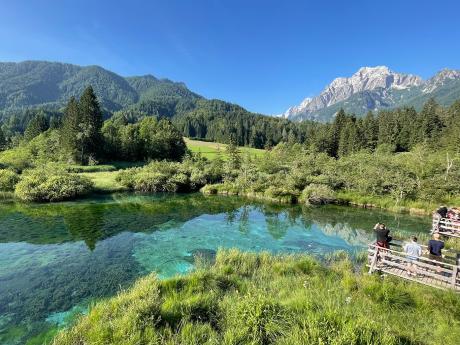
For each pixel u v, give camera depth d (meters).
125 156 74.31
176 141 85.88
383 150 75.00
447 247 16.89
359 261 15.36
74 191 34.84
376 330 6.55
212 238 20.52
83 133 63.88
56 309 10.51
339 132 98.00
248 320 7.14
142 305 7.75
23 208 28.73
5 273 13.62
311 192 36.41
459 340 7.52
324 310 7.34
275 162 57.66
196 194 42.88
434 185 34.22
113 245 18.27
